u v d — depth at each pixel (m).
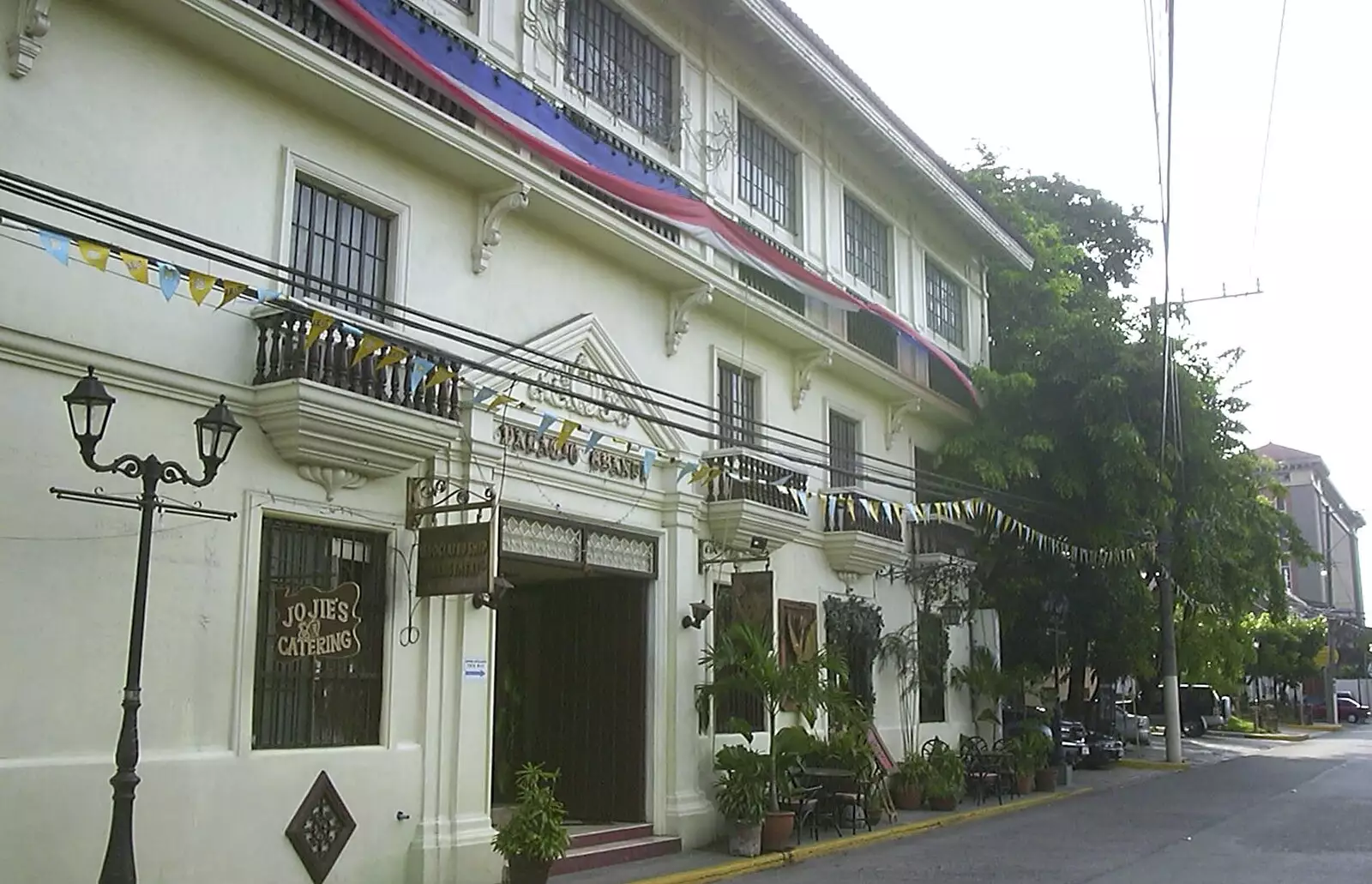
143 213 9.77
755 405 17.84
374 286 11.96
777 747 15.13
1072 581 25.69
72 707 8.85
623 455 14.69
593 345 14.35
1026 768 21.72
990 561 24.31
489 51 13.09
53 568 8.87
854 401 20.52
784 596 17.59
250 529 10.21
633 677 15.06
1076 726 28.53
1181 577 26.48
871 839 15.90
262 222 10.74
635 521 14.85
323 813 10.49
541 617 15.95
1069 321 24.47
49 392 9.00
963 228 24.16
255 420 10.37
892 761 19.30
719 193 16.84
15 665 8.57
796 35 17.44
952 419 23.23
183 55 10.23
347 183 11.58
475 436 12.38
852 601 19.14
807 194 19.19
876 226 21.77
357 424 10.54
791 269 17.44
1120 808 20.08
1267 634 55.84
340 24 11.37
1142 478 23.33
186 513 9.09
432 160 12.34
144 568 8.19
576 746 15.30
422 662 11.66
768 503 16.38
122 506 9.34
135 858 8.88
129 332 9.55
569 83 14.34
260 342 10.40
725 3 16.47
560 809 11.70
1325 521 83.75
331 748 10.72
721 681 15.03
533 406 13.35
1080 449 23.72
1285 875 12.80
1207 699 45.25
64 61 9.35
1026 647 26.41
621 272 15.14
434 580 11.48
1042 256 27.23
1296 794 22.25
